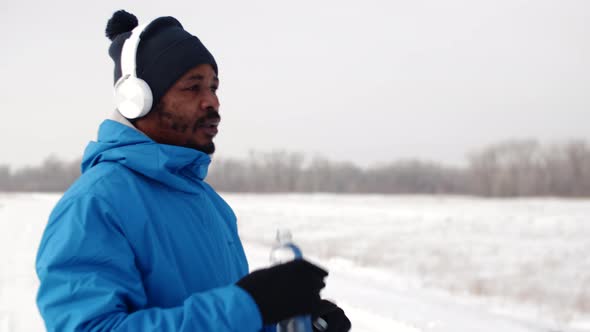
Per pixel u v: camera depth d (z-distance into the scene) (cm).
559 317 658
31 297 676
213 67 137
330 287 724
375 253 1334
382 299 639
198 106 129
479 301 746
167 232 119
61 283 101
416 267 1097
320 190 9756
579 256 1360
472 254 1370
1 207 3353
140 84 125
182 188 128
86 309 97
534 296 827
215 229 136
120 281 104
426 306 607
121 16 145
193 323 92
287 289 98
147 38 128
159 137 131
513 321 563
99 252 104
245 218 2667
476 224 2311
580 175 7225
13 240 1374
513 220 2527
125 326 92
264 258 987
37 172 11375
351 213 3120
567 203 4747
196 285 121
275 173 9931
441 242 1647
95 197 110
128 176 119
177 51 126
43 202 4344
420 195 7919
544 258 1322
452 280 938
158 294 114
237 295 96
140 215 114
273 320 97
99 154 126
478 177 7769
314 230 2061
